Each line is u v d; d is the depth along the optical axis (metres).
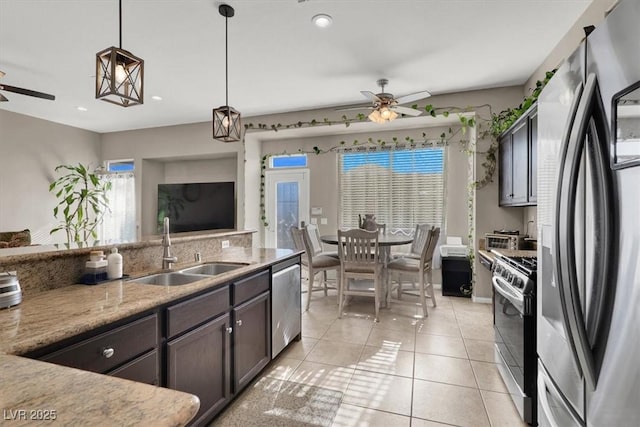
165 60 3.43
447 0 2.49
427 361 2.70
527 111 3.07
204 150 5.80
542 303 1.57
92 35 2.93
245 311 2.22
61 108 4.97
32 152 5.38
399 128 5.27
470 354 2.82
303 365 2.64
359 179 5.53
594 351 1.04
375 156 5.45
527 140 3.14
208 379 1.85
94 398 0.67
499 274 2.37
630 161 0.88
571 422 1.26
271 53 3.29
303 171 5.85
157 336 1.51
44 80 3.92
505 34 2.96
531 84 3.86
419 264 3.88
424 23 2.79
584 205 1.09
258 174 6.01
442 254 4.73
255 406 2.10
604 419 1.01
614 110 0.95
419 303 4.29
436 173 5.15
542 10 2.61
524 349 1.88
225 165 6.43
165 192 6.27
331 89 4.28
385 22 2.77
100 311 1.33
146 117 5.50
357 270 3.75
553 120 1.39
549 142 1.43
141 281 2.06
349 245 3.73
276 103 4.83
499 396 2.20
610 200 0.97
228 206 5.88
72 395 0.68
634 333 0.88
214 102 4.76
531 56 3.37
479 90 4.29
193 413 0.64
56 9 2.54
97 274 1.81
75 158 6.03
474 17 2.70
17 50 3.19
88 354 1.21
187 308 1.68
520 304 1.89
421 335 3.24
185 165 6.70
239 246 3.38
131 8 2.53
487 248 4.05
